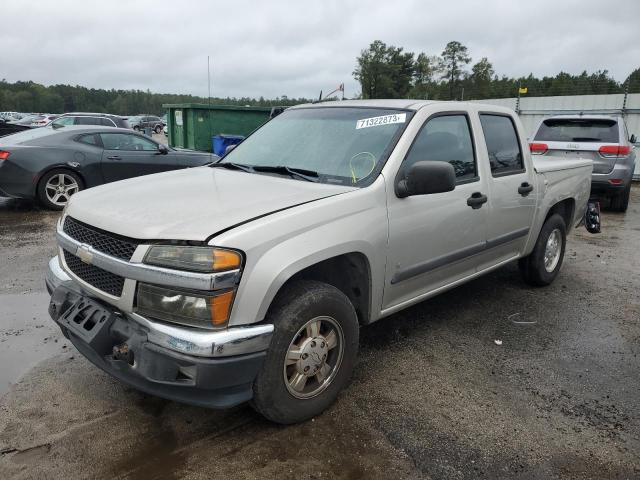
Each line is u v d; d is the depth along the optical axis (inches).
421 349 160.2
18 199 390.9
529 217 194.4
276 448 111.7
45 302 189.6
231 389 105.1
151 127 1540.4
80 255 113.8
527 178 189.6
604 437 120.0
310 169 143.0
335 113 161.5
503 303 201.3
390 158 136.1
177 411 123.7
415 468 107.3
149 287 101.6
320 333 120.9
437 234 148.1
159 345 101.1
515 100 688.4
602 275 242.4
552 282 228.5
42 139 348.2
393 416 124.6
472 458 111.0
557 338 171.8
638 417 128.4
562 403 133.3
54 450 108.6
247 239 102.0
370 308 134.6
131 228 104.9
